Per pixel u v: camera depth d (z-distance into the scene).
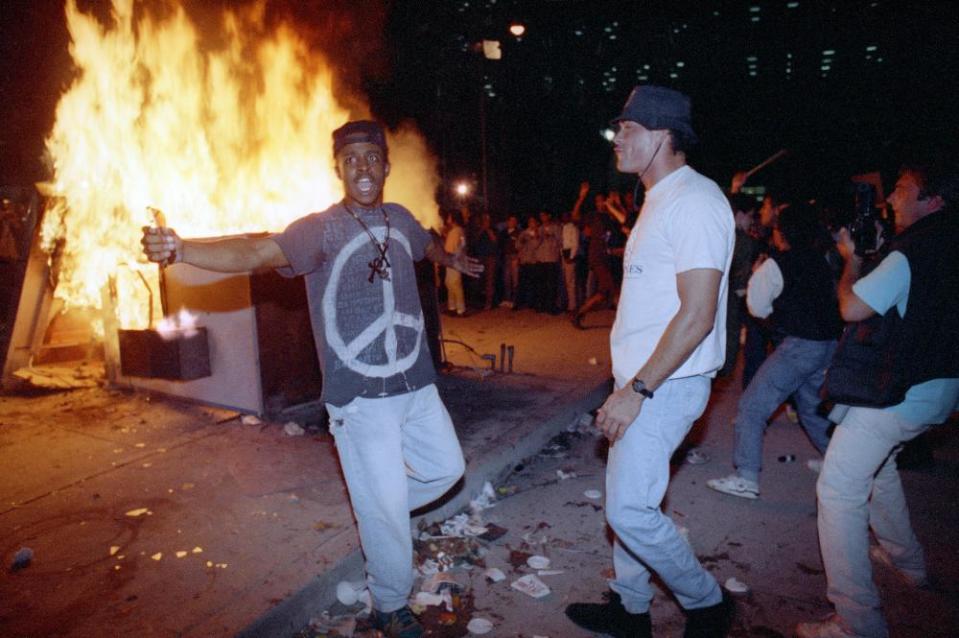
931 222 2.42
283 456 4.39
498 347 8.01
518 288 11.52
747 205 5.62
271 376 5.10
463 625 2.86
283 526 3.43
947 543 3.45
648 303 2.31
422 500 2.94
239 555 3.15
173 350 5.09
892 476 2.97
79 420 5.17
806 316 3.84
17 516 3.60
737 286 5.64
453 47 18.42
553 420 5.23
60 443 4.69
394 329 2.55
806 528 3.69
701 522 3.79
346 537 3.30
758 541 3.56
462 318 10.55
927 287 2.36
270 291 5.06
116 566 3.07
